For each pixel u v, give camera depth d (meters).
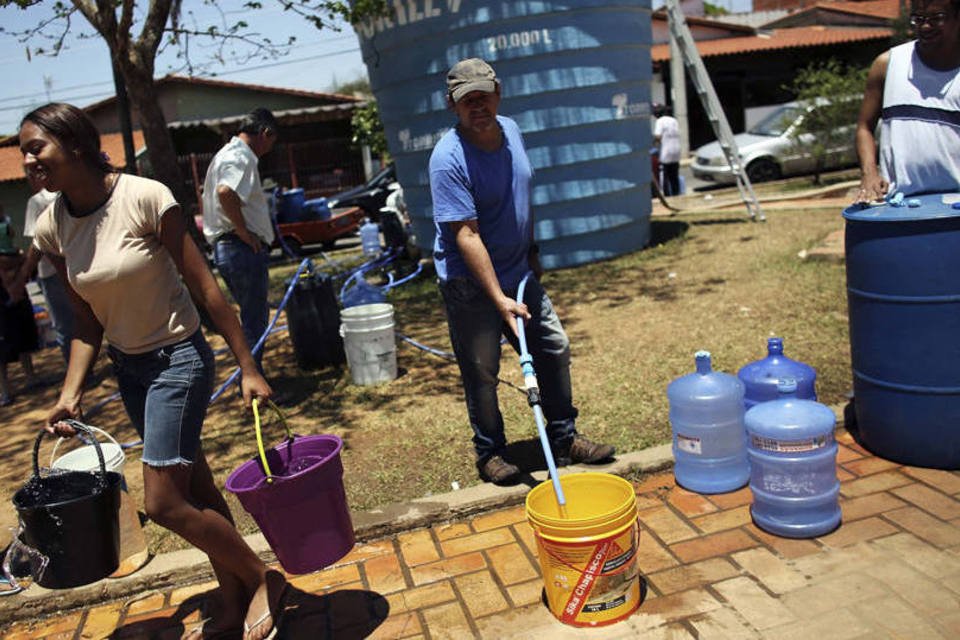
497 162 3.47
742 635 2.72
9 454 5.48
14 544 3.48
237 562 2.84
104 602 3.42
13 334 6.75
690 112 28.55
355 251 14.21
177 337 2.74
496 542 3.49
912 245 3.36
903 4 19.27
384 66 8.55
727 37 28.77
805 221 9.88
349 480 4.18
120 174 2.67
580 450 3.96
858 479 3.63
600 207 8.66
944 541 3.08
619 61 8.42
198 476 2.96
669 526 3.46
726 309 6.41
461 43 7.95
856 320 3.69
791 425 3.16
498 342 3.71
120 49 7.71
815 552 3.13
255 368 2.82
